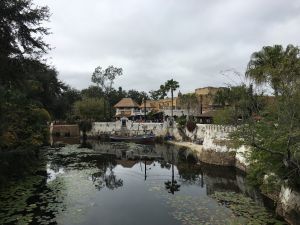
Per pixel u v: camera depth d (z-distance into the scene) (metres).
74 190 25.22
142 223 17.91
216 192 24.41
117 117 95.25
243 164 31.45
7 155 25.19
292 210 17.20
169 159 45.28
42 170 32.88
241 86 17.72
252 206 20.64
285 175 17.52
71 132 83.94
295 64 17.25
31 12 22.83
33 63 24.30
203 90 92.25
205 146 38.88
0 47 22.08
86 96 98.69
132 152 52.94
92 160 42.56
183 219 18.25
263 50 37.34
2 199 21.72
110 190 25.88
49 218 18.61
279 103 16.91
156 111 91.81
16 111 26.72
